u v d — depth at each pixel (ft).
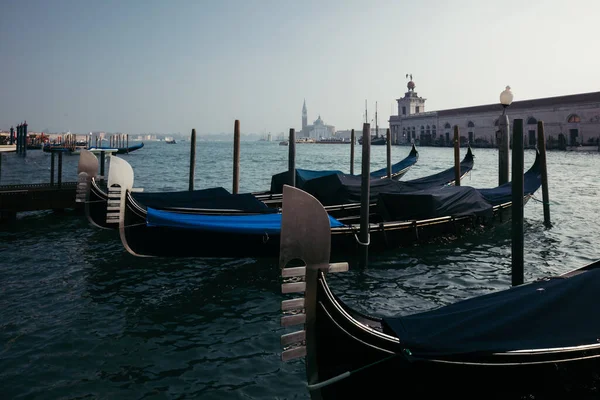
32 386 16.15
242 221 28.89
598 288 14.32
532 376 13.32
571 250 35.01
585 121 197.88
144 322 21.75
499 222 41.60
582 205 56.18
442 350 12.39
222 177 102.27
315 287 13.04
